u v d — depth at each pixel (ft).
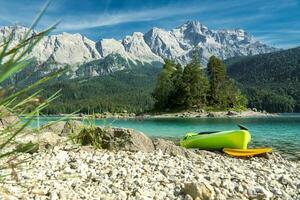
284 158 63.98
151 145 53.42
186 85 358.84
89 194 26.66
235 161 54.70
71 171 33.09
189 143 66.54
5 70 5.95
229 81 381.81
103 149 49.47
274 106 570.05
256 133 120.47
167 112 361.71
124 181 32.37
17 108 7.75
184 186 30.07
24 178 24.18
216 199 28.19
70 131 46.73
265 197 30.37
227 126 167.43
